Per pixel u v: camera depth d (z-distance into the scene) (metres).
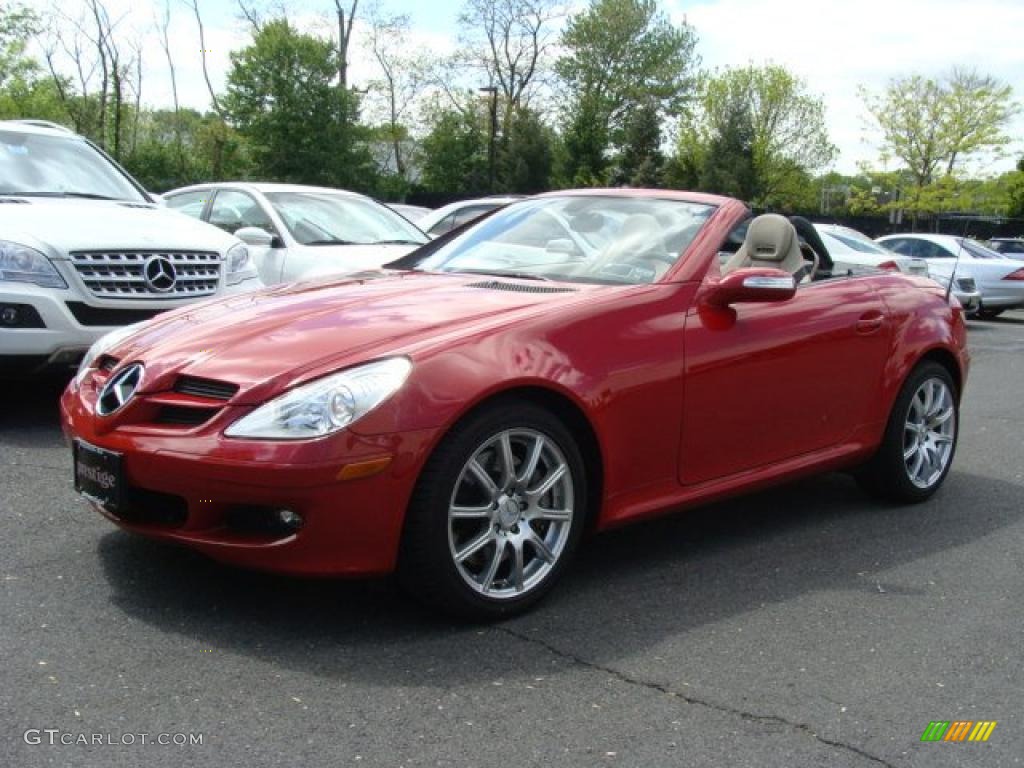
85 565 3.82
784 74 54.03
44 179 6.93
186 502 3.24
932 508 5.25
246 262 6.77
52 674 2.97
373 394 3.15
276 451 3.07
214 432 3.16
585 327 3.68
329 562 3.16
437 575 3.29
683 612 3.68
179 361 3.40
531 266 4.40
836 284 4.78
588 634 3.43
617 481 3.78
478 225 4.98
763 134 53.84
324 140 40.88
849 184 67.19
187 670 3.04
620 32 60.81
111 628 3.30
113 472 3.34
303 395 3.14
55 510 4.45
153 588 3.63
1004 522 5.05
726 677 3.17
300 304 3.82
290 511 3.12
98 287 5.85
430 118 53.38
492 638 3.36
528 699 2.96
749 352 4.16
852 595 3.94
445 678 3.06
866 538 4.68
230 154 39.72
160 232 6.27
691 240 4.26
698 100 57.72
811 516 5.00
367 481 3.12
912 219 43.84
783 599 3.86
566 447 3.57
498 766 2.60
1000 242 27.84
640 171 54.75
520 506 3.50
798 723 2.90
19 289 5.62
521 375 3.40
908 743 2.83
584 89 61.53
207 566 3.85
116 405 3.45
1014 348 14.01
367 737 2.71
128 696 2.87
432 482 3.23
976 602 3.92
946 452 5.41
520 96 55.44
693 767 2.65
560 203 4.85
